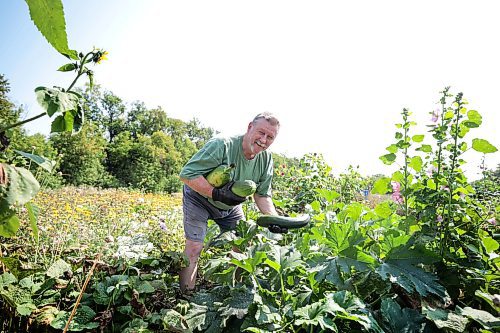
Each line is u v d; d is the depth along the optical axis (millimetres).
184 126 61875
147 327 2100
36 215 1417
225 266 2521
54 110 1185
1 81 18891
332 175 7820
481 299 2012
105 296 2293
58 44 833
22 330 2061
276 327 1763
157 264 2697
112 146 36094
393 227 2744
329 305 1641
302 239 2549
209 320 1968
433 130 2350
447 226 2229
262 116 2836
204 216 2998
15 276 2160
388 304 1827
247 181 2617
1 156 1267
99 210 6605
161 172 33312
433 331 1732
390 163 2545
